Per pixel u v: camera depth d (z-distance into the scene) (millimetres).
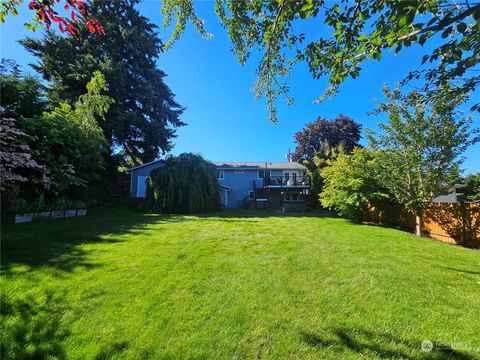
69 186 9727
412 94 4965
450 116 7203
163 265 3734
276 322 2287
